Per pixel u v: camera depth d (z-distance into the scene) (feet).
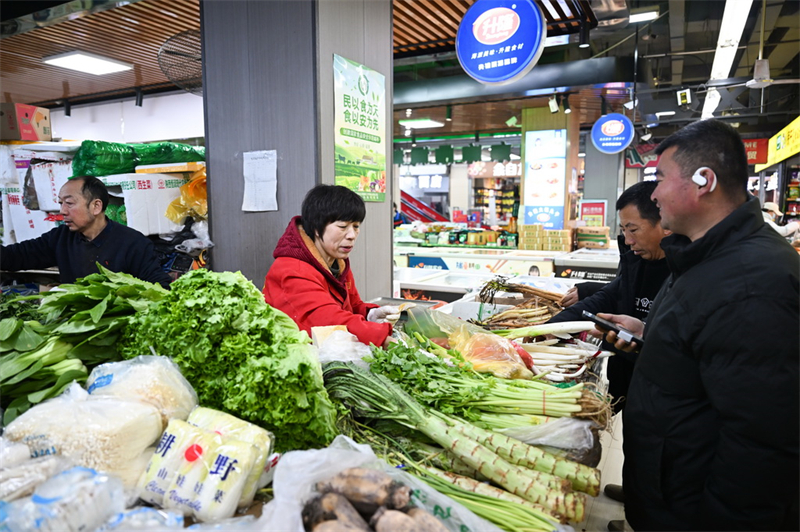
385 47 11.37
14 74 24.03
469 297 10.75
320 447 3.83
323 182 9.57
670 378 4.23
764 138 46.88
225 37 10.15
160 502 3.26
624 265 7.88
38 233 12.10
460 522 3.20
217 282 4.20
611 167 46.78
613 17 16.15
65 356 4.36
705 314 3.87
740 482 3.74
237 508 3.32
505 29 10.98
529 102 29.32
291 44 9.40
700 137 4.09
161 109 27.99
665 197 4.30
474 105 30.60
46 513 2.72
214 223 10.98
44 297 5.29
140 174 10.67
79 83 25.89
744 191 4.15
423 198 81.66
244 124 10.21
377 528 2.91
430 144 52.21
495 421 4.32
